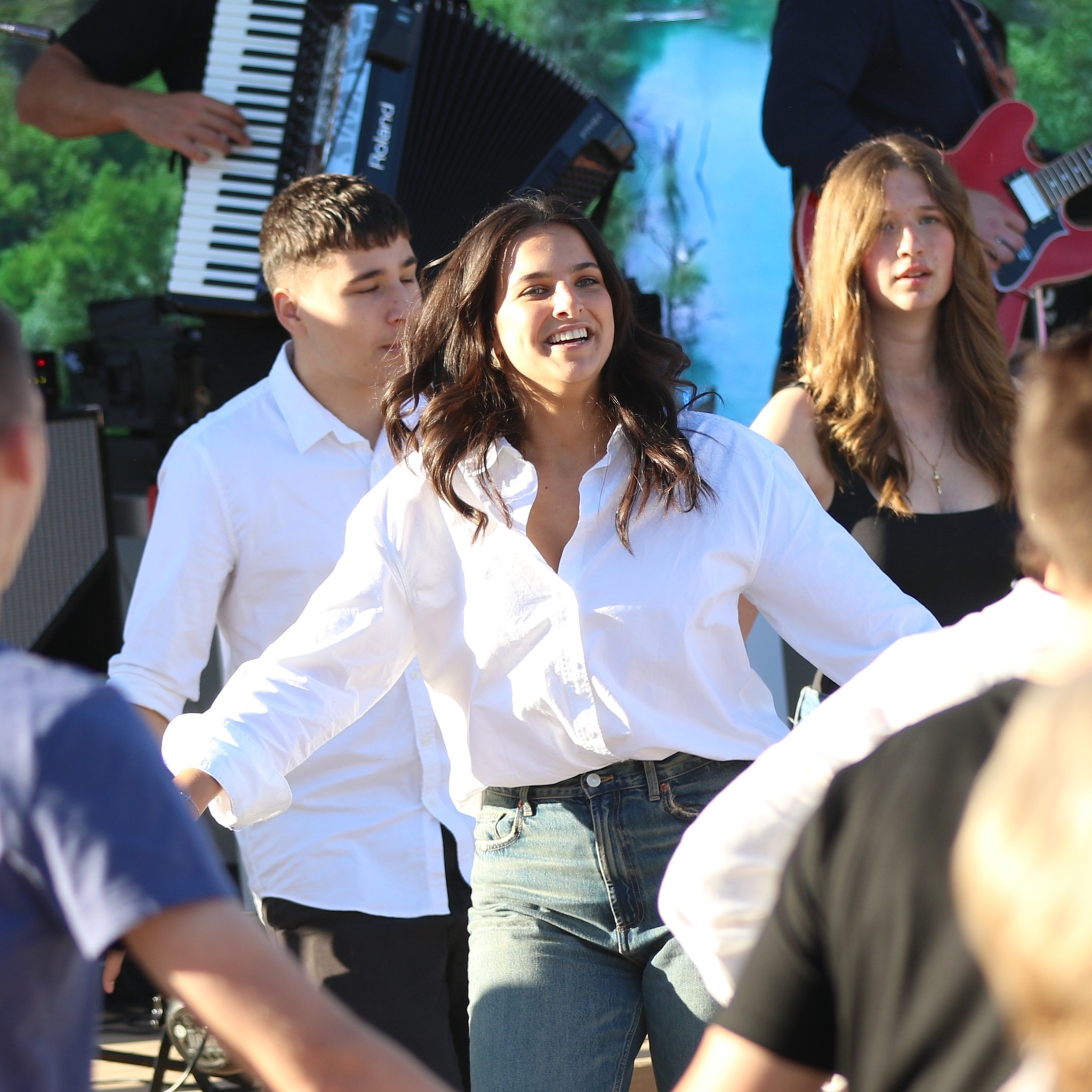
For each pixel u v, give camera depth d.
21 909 4.15
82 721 4.18
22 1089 4.12
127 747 4.20
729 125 24.08
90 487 15.71
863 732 5.39
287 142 14.79
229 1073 12.03
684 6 24.12
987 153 16.61
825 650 8.43
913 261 11.17
